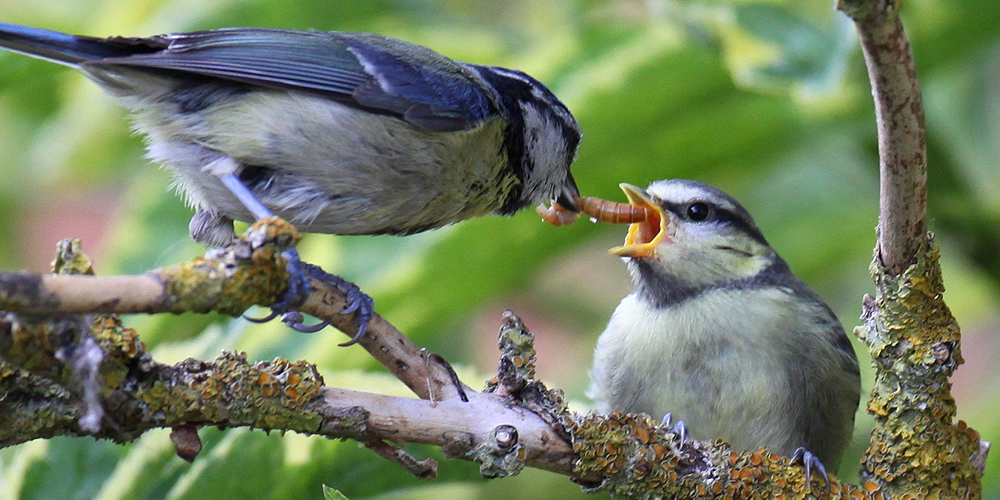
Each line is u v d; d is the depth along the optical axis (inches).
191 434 88.7
